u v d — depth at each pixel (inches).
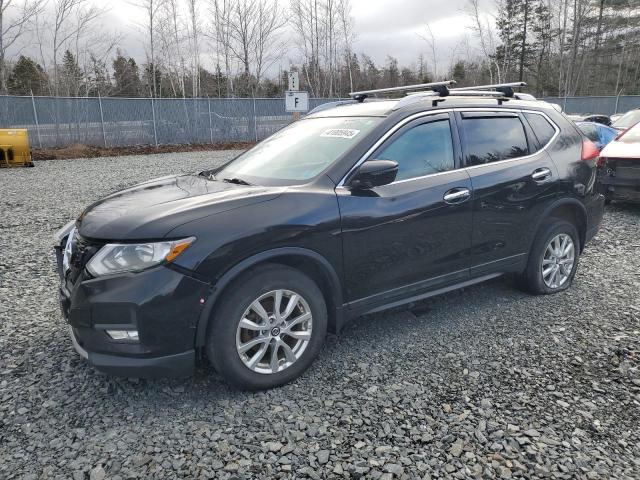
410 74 1809.8
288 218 120.3
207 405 117.8
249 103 918.4
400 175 141.7
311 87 1395.2
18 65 1428.4
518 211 164.4
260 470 96.7
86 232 116.7
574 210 186.2
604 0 1551.4
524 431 108.0
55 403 118.3
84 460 99.3
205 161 658.2
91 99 775.1
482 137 160.4
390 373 131.6
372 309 140.0
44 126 746.2
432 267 148.1
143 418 113.0
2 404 117.9
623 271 209.9
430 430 108.4
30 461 99.1
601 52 1647.4
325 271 127.6
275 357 122.7
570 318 164.1
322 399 120.0
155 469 96.8
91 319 109.5
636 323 159.8
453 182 148.8
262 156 159.6
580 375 130.0
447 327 158.7
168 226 110.1
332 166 134.0
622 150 312.2
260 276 117.8
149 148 815.7
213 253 110.7
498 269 165.6
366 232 132.3
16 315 167.8
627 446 103.4
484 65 1630.2
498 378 128.8
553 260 182.4
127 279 107.7
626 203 351.6
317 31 1346.0
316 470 96.7
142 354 108.7
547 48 1652.3
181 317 109.4
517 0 1656.0
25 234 277.6
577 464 98.3
